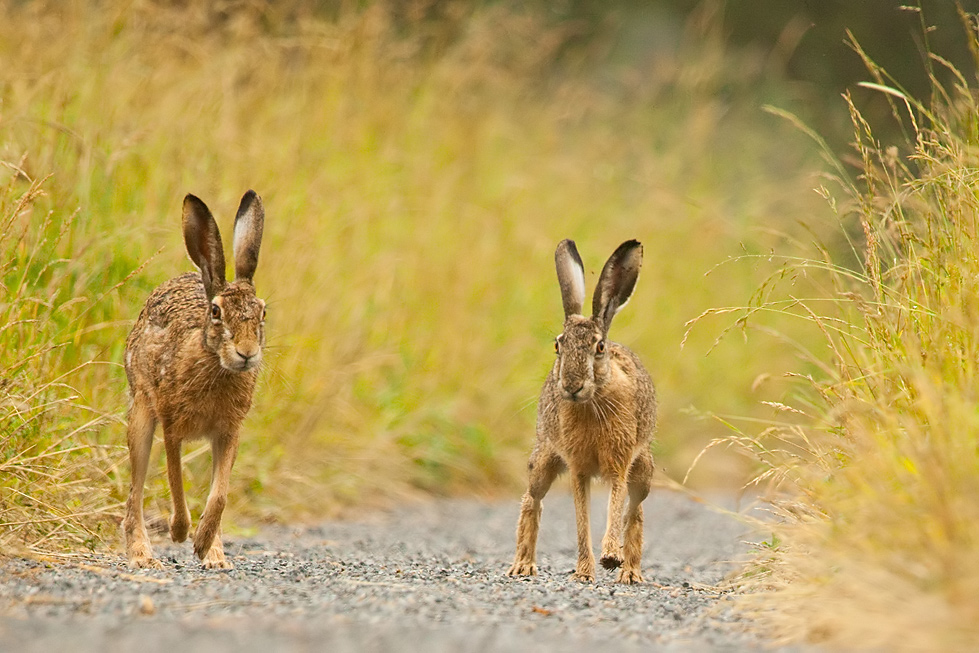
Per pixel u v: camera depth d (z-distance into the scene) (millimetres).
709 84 23094
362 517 13711
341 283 15211
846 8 25953
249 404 9609
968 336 7934
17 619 6648
